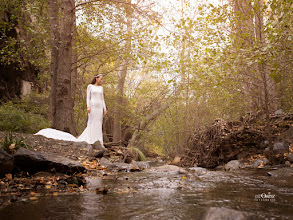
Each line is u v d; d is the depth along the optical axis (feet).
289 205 7.55
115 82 39.34
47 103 52.29
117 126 43.16
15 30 41.65
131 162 23.98
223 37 20.74
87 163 19.79
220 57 17.33
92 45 32.22
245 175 14.87
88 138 24.95
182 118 32.45
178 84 29.48
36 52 27.96
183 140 32.01
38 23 24.90
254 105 25.55
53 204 7.96
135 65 32.45
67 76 29.40
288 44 15.16
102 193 9.86
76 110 31.42
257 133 24.07
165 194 9.62
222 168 22.82
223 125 25.86
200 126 30.76
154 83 36.60
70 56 29.91
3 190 9.95
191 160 28.14
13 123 29.27
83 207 7.61
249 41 18.01
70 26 29.84
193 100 31.37
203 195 9.34
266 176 14.10
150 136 38.91
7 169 12.28
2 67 50.34
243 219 5.45
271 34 13.56
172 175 15.87
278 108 26.91
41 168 13.84
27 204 7.92
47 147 21.21
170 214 6.81
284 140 22.30
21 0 26.18
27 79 59.26
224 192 9.86
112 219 6.39
